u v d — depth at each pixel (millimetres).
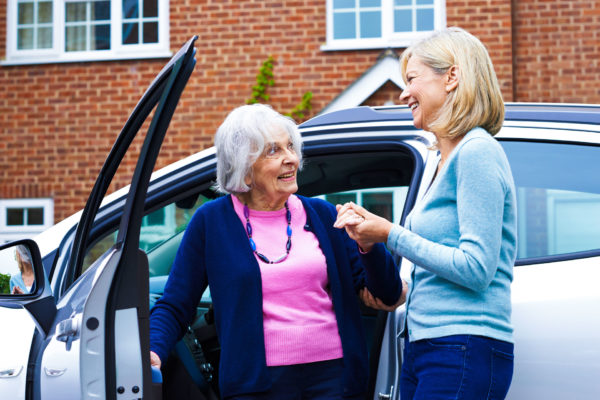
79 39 8102
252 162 1923
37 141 8062
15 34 8133
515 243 1689
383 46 7668
